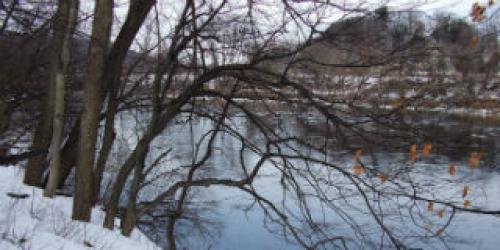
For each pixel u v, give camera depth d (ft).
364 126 28.91
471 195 38.99
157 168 48.98
